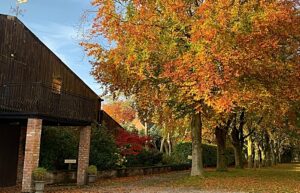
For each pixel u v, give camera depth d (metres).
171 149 49.00
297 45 21.50
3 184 20.19
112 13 20.41
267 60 19.36
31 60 22.31
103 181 23.47
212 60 17.92
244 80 20.56
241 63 18.30
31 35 22.44
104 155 26.08
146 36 19.31
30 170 17.09
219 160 32.56
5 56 20.62
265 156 51.59
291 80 21.28
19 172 21.86
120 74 21.92
